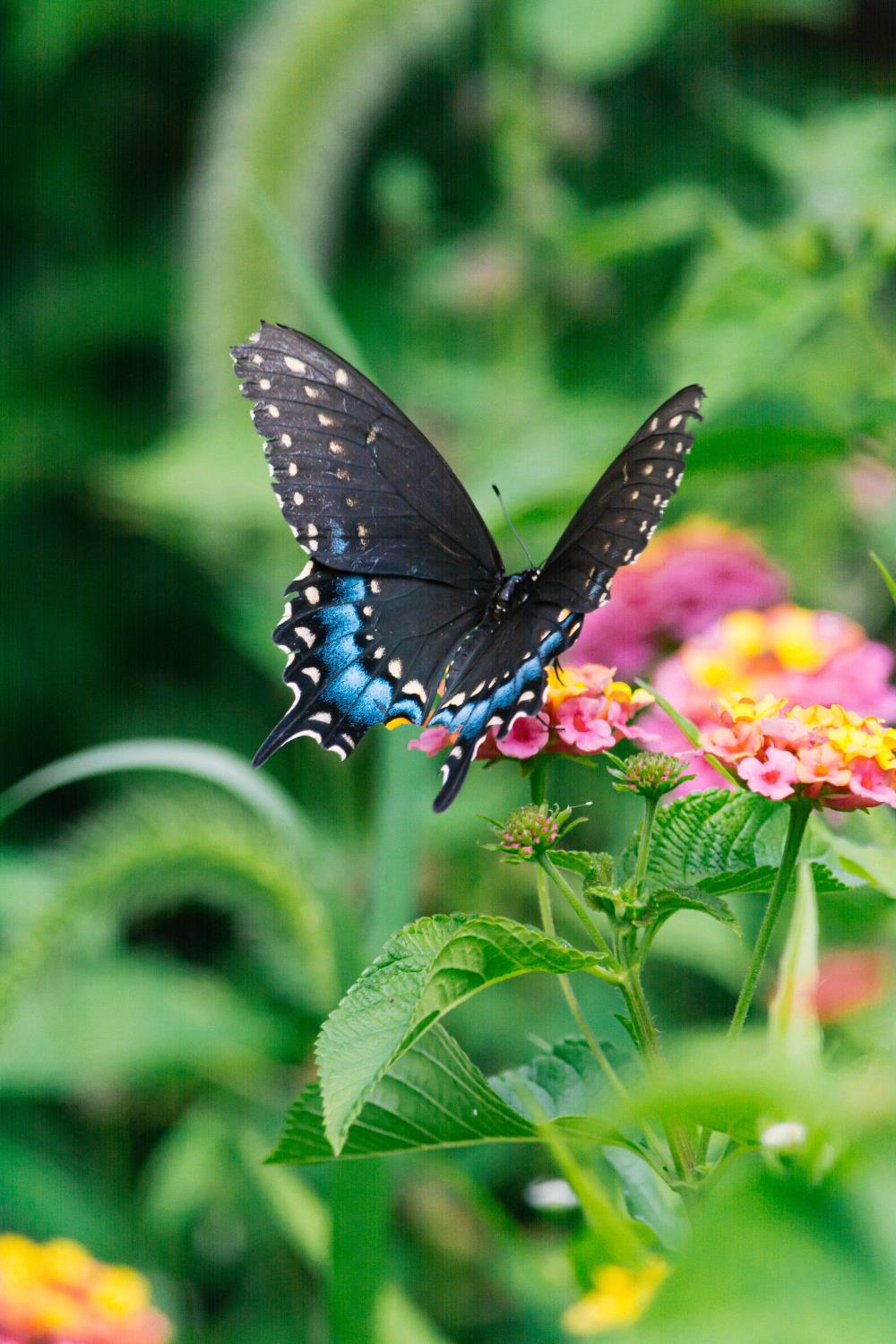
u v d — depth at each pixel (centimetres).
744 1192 110
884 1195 109
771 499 177
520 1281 146
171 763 133
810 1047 115
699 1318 107
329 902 131
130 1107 207
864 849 119
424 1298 165
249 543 215
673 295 201
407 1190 171
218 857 133
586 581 127
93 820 134
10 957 133
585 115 216
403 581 130
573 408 191
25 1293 131
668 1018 164
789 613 134
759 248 139
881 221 139
